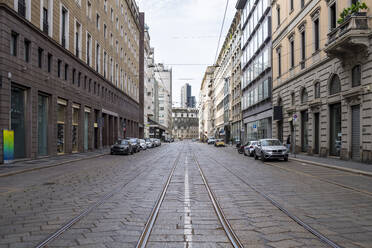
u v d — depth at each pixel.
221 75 83.69
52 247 4.67
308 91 25.02
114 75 44.91
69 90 27.33
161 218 6.33
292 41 29.05
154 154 31.69
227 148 49.59
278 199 8.15
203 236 5.18
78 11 29.97
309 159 21.02
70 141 27.62
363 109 17.38
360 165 16.25
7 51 17.95
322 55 22.39
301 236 5.15
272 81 34.91
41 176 13.23
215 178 12.50
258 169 15.97
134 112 61.94
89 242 4.87
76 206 7.40
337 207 7.21
